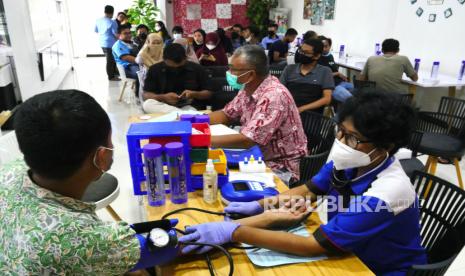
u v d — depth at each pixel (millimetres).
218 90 3191
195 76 3150
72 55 9727
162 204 1268
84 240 684
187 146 1286
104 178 1894
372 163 1049
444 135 2980
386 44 4090
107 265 719
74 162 679
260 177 1469
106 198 1764
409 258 1093
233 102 2109
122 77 5461
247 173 1501
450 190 1282
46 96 665
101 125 697
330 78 3176
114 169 3125
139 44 5969
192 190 1362
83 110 665
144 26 6340
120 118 4652
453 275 2023
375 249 1066
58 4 6980
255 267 975
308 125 2264
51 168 671
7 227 703
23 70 3980
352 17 6203
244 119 2014
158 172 1215
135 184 1312
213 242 995
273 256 1017
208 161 1264
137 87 5320
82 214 736
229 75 1826
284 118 1761
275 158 1865
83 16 9789
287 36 6305
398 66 3998
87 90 6250
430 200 1336
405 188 1011
